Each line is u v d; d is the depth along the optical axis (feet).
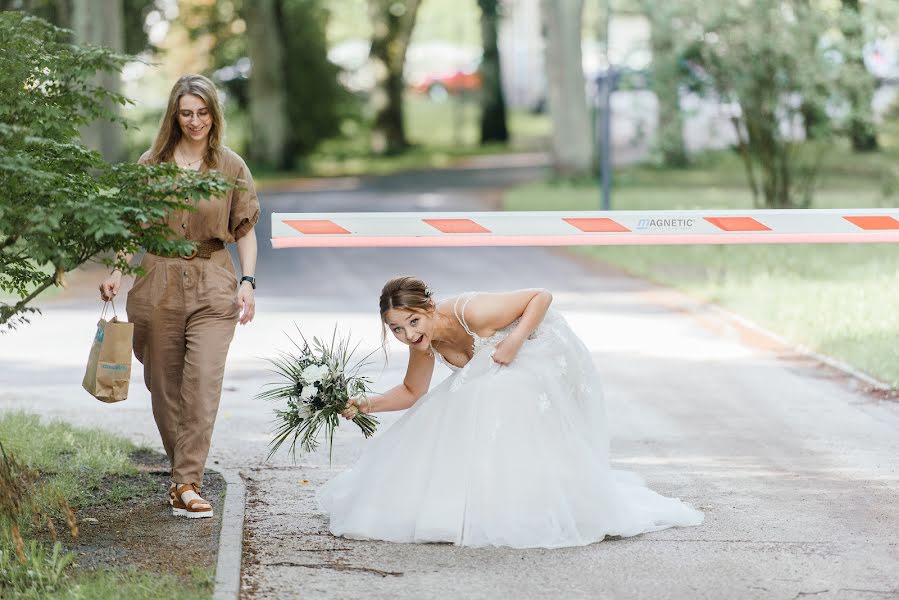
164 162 29.27
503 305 27.32
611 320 61.36
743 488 31.19
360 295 70.85
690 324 59.72
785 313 58.08
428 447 27.22
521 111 364.79
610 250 93.25
